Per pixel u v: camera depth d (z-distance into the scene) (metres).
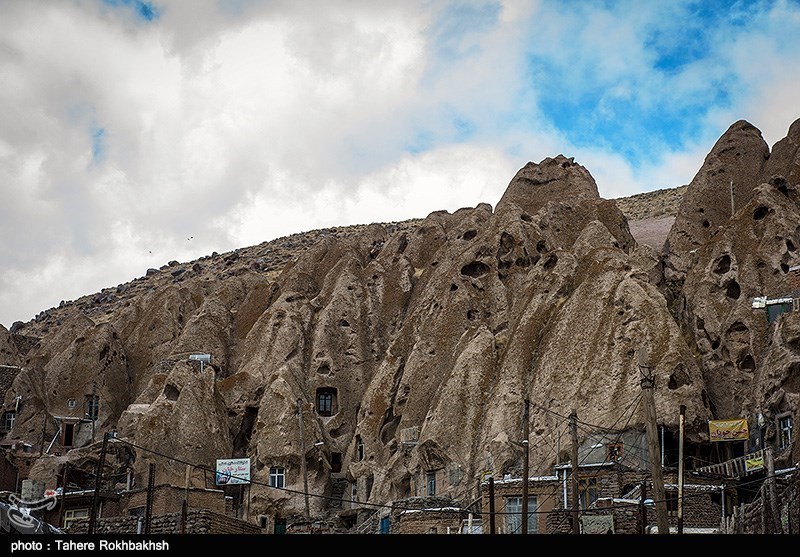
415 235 102.69
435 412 80.12
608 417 72.06
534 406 76.38
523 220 92.81
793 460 63.28
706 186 93.75
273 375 89.31
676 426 70.19
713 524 61.56
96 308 156.38
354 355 93.44
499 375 80.31
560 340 78.38
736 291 78.50
